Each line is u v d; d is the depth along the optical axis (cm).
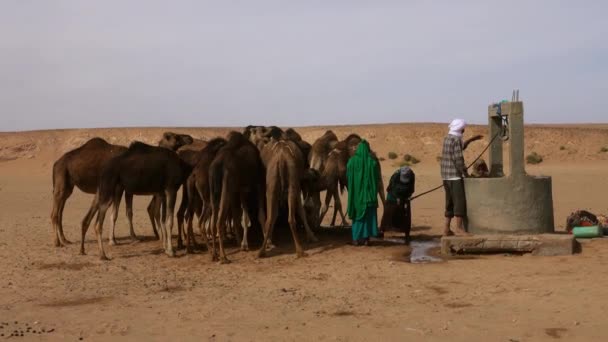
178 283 1018
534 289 888
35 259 1245
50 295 947
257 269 1121
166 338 720
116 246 1407
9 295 951
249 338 711
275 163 1223
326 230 1556
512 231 1180
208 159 1261
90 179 1389
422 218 1852
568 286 891
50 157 6831
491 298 856
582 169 4628
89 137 7275
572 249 1112
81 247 1291
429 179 3719
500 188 1184
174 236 1569
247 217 1319
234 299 898
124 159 1237
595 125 11731
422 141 6731
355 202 1310
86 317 818
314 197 1534
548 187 1201
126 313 834
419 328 731
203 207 1273
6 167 6425
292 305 855
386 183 3400
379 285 963
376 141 6938
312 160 1594
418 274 1027
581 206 2102
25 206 2548
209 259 1227
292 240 1418
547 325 726
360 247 1312
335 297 895
